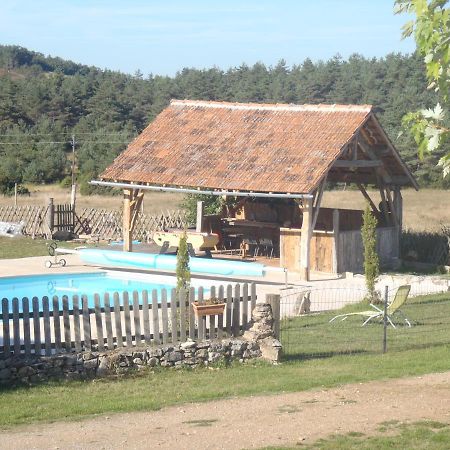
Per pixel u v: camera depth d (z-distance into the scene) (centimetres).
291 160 3791
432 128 1067
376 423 1453
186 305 2092
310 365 2064
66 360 1902
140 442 1388
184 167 3981
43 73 19238
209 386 1838
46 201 6694
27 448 1373
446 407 1560
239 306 2153
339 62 14275
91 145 9138
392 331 2527
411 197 7131
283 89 13162
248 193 3675
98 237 4838
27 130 10225
